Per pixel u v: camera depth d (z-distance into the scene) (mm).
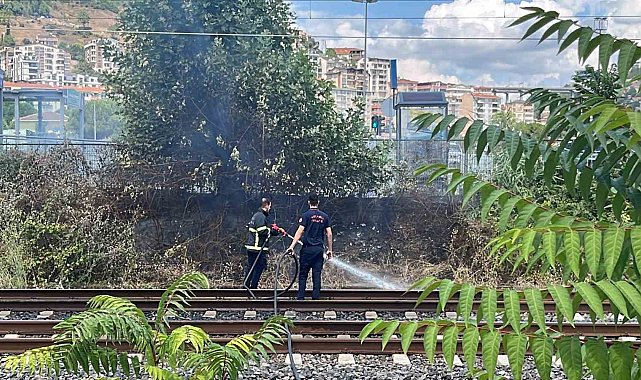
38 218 14633
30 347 8031
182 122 16359
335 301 10555
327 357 8023
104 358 4008
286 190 16438
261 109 16375
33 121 34500
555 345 2326
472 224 15406
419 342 8195
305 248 11344
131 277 14695
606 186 2768
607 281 2211
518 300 2246
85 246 14383
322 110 16656
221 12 17125
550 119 2805
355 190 16531
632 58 2287
